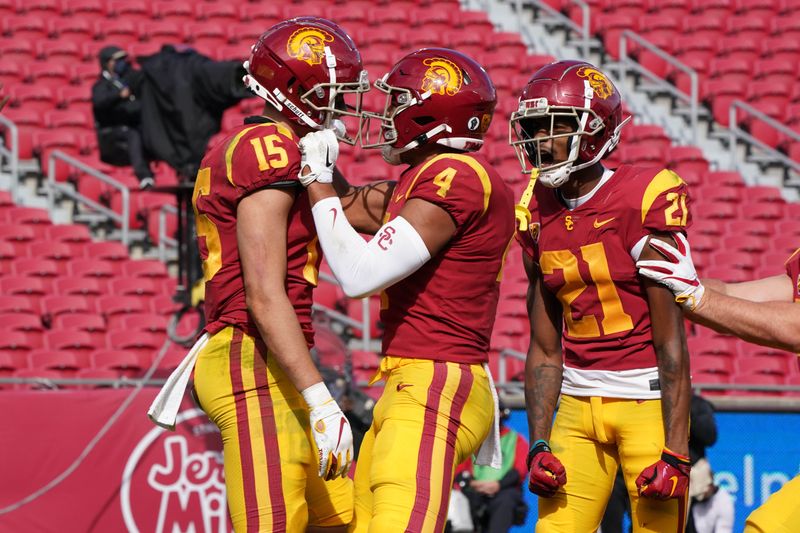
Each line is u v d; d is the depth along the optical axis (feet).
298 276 42.68
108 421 83.92
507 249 45.11
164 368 109.50
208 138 101.04
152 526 83.46
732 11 206.08
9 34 188.03
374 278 41.37
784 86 187.73
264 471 41.29
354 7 201.05
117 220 149.59
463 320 43.65
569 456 49.60
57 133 159.84
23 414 83.25
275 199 41.04
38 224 143.33
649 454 47.32
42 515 82.48
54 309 127.95
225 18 196.95
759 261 149.89
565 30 202.08
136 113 121.19
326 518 46.09
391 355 44.19
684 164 173.37
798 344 45.47
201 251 43.60
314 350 81.20
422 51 45.32
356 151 163.73
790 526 45.21
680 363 46.21
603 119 46.24
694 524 78.38
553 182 46.39
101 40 188.55
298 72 42.63
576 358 49.16
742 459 86.94
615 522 74.43
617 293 47.26
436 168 42.68
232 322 42.09
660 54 183.52
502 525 80.02
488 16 203.51
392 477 41.83
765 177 179.11
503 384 95.86
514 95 183.52
